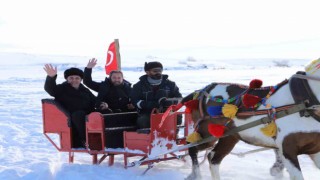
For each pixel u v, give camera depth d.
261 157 7.47
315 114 4.58
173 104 6.49
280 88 5.00
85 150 6.78
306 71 4.76
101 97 7.28
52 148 8.62
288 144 4.74
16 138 9.62
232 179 6.09
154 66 6.66
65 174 6.23
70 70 7.35
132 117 7.11
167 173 6.18
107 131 6.73
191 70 47.97
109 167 6.57
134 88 6.73
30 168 6.67
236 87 5.62
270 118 4.88
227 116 5.30
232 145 5.82
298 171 4.69
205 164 7.04
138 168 6.62
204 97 5.89
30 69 55.31
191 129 6.74
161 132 6.11
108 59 8.84
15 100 17.52
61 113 6.92
